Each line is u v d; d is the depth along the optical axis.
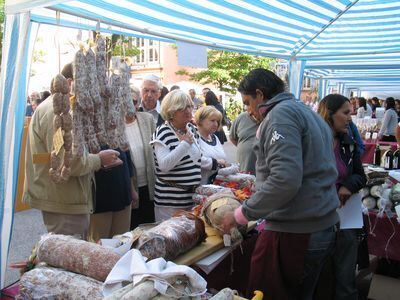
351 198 2.52
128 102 2.24
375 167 3.50
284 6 3.08
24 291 1.34
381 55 5.16
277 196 1.57
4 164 1.90
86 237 2.42
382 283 3.33
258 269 1.88
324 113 2.52
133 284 1.20
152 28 3.14
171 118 2.61
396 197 3.04
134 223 3.08
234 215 1.78
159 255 1.53
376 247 3.16
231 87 17.14
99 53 2.03
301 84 5.39
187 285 1.24
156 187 2.71
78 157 1.91
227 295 1.30
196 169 2.64
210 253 1.83
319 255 1.79
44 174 2.11
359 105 11.25
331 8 3.49
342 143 2.53
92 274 1.37
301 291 1.91
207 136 3.28
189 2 2.59
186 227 1.75
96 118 2.03
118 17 2.71
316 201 1.69
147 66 21.94
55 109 1.81
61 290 1.32
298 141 1.62
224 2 2.72
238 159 4.07
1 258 1.95
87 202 2.21
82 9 2.39
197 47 3.71
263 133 1.70
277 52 5.00
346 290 2.52
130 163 2.85
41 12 2.28
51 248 1.48
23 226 4.82
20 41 1.82
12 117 1.90
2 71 1.85
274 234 1.80
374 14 3.71
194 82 19.47
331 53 4.89
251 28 3.58
